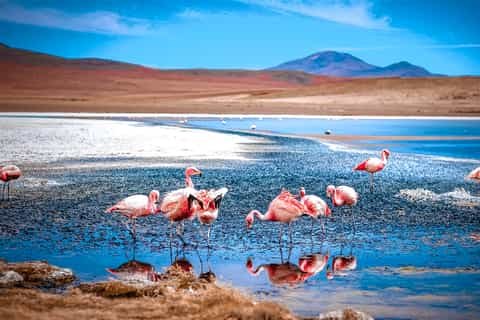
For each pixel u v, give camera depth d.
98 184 16.39
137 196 10.52
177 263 9.17
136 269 8.80
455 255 9.62
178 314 6.35
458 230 11.34
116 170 19.20
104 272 8.59
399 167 20.34
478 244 10.30
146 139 30.53
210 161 21.64
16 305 6.37
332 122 49.22
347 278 8.48
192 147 26.67
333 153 24.61
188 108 71.19
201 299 6.92
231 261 9.34
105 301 6.86
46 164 20.55
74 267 8.82
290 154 24.12
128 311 6.43
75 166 20.11
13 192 15.05
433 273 8.67
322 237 10.88
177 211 10.14
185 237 10.80
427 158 23.02
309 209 10.76
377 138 32.41
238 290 7.56
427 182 17.09
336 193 11.99
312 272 8.78
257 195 14.75
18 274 7.82
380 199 14.50
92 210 12.96
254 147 26.92
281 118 56.19
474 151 25.66
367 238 10.78
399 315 7.01
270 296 7.69
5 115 53.50
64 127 38.69
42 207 13.20
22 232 10.89
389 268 8.95
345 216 12.63
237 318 6.13
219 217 12.40
